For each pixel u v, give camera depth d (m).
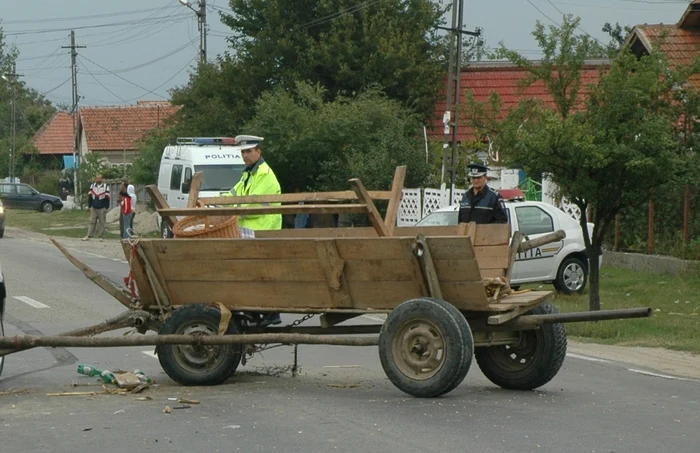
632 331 15.41
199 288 10.16
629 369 12.03
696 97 16.34
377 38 40.72
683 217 23.00
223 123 40.91
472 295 9.19
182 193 30.28
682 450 7.42
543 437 7.74
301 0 41.81
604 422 8.42
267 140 33.84
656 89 15.76
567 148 15.58
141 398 9.38
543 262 19.64
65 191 70.38
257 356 12.53
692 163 15.89
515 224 19.66
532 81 17.00
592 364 12.38
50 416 8.58
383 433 7.84
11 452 7.31
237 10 43.06
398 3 42.56
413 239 9.09
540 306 9.98
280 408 8.85
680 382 11.05
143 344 9.75
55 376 10.99
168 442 7.55
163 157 32.78
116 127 79.44
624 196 16.14
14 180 75.50
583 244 19.97
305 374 11.05
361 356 12.61
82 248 32.53
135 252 10.18
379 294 9.53
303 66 40.72
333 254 9.45
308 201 10.38
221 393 9.69
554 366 9.95
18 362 12.08
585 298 19.33
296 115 33.91
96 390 9.97
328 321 10.02
